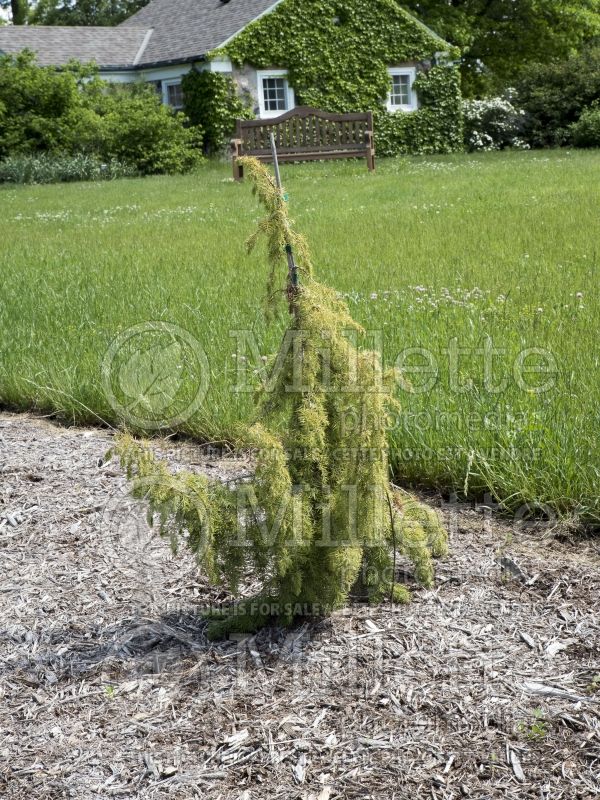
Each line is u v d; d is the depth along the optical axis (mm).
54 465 4879
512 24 36469
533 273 8000
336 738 2674
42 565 3771
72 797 2512
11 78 25984
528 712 2727
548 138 29656
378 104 29359
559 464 4031
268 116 28219
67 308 7559
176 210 15844
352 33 28609
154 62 29266
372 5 28672
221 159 27703
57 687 2982
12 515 4246
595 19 36312
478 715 2727
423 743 2635
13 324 7242
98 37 32281
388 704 2801
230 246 10828
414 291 7453
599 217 11180
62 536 4020
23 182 24766
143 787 2533
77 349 6441
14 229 14094
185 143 26828
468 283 7723
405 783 2494
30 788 2551
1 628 3326
